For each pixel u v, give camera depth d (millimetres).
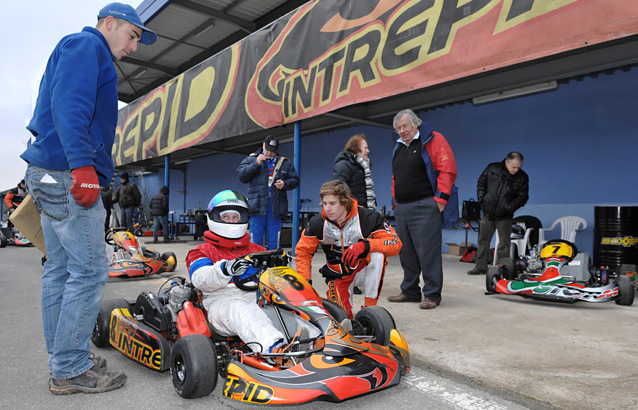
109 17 2635
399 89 5902
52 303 2590
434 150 4637
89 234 2535
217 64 9891
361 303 4961
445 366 2967
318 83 7145
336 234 3527
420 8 5656
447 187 4594
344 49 6691
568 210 8164
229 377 2256
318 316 2537
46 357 3176
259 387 2125
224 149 14977
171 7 12320
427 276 4719
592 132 7898
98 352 3326
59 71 2316
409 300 5004
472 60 5098
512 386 2637
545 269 5324
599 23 4090
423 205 4680
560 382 2689
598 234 6453
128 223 13062
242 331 2621
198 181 19000
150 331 2840
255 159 5996
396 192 4938
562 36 4340
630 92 7461
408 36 5789
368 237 3516
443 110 10164
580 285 4883
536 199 8617
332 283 3781
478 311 4551
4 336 3678
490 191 6824
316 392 2070
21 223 2625
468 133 9711
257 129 8617
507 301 5082
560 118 8297
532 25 4566
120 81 18406
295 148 7836
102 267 2623
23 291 5656
